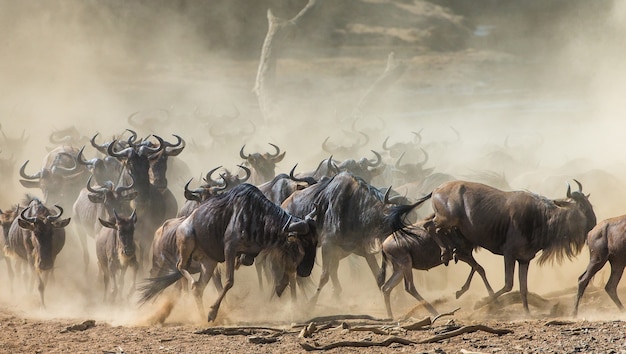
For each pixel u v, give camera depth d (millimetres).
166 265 57375
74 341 48719
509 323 49625
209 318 53812
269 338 47500
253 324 54281
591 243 52625
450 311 56000
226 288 53781
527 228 54125
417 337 46938
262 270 74438
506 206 54469
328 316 54531
